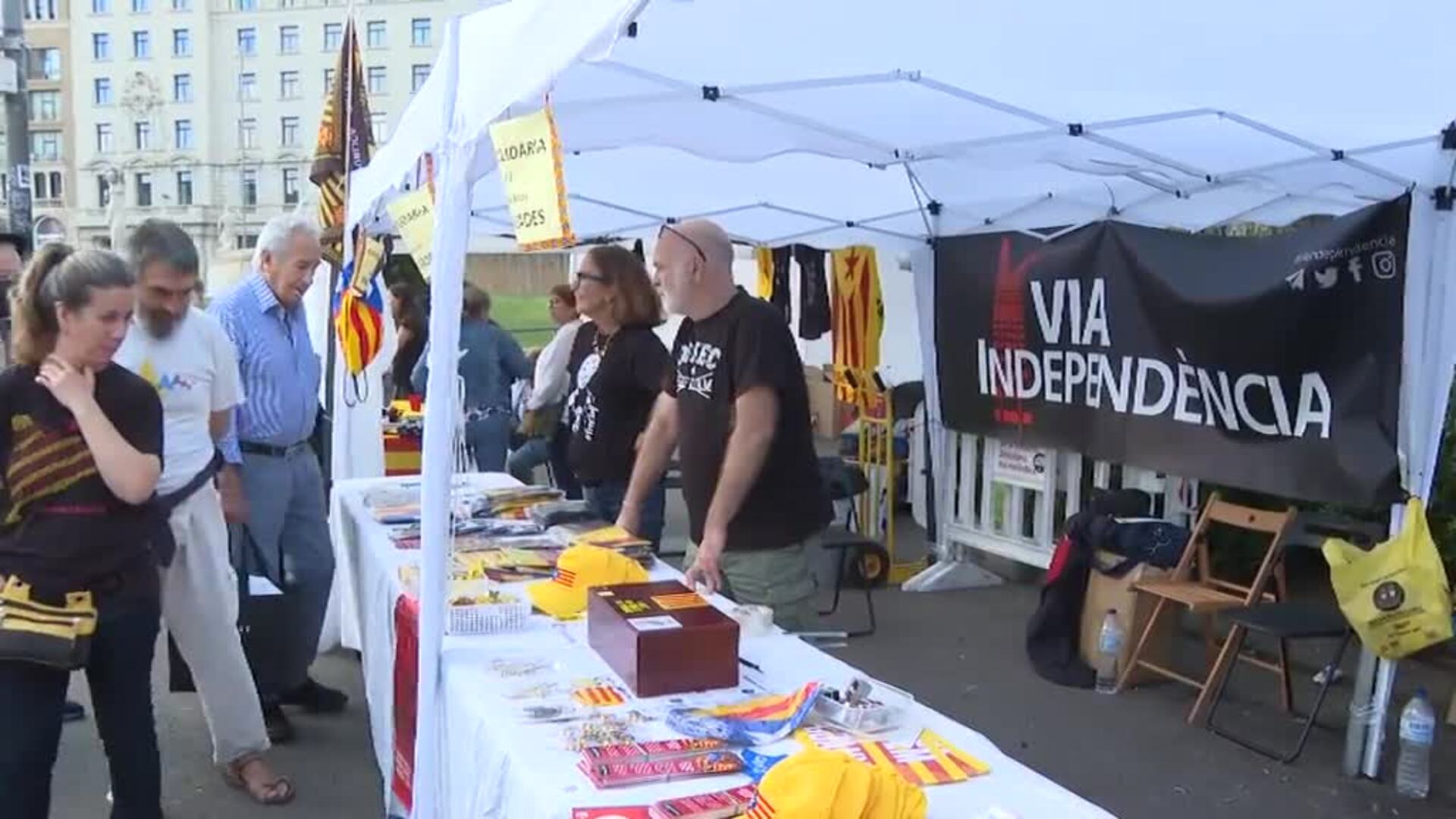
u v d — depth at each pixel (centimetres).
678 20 232
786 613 302
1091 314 516
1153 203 504
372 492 431
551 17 184
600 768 177
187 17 6525
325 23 6378
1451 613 379
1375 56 259
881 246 621
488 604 265
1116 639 469
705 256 297
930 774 181
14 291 252
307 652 407
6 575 247
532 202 195
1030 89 295
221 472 364
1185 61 264
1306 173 375
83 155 6825
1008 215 566
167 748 402
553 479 664
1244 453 439
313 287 555
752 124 333
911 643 534
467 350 699
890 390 678
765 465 297
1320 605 481
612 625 233
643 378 426
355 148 539
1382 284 376
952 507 643
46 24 6850
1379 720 381
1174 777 388
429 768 241
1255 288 427
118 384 258
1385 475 378
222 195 6650
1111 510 508
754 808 160
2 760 247
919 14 229
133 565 263
